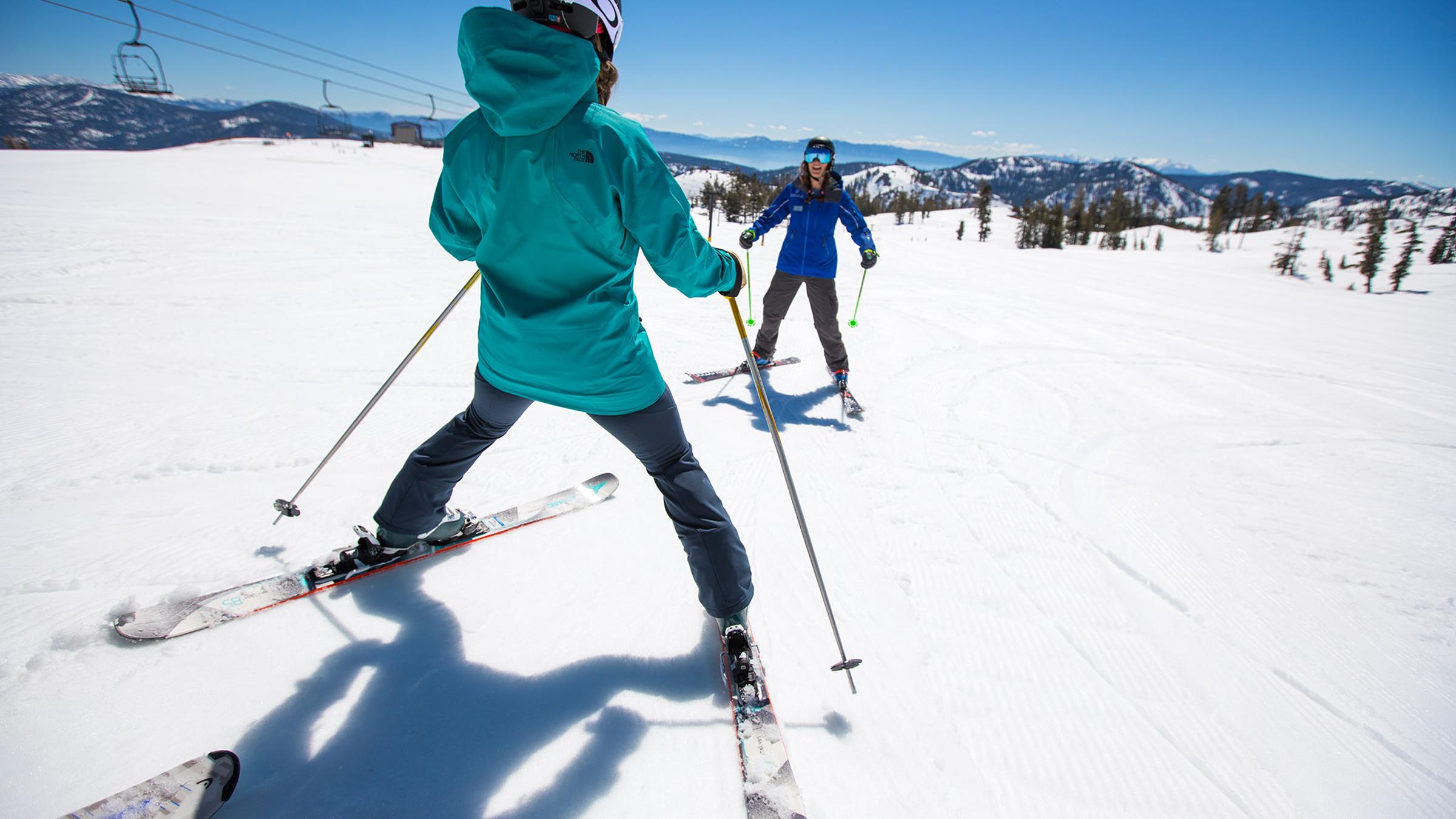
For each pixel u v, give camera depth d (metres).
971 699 1.74
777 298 4.25
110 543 2.13
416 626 1.88
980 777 1.51
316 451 2.94
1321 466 3.45
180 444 2.91
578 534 2.39
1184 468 3.35
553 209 1.36
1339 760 1.60
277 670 1.67
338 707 1.58
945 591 2.21
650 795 1.42
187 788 1.25
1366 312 11.05
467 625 1.90
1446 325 9.84
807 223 3.92
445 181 1.51
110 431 3.00
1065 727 1.66
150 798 1.22
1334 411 4.44
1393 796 1.50
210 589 1.95
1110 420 4.02
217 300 5.60
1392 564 2.49
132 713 1.49
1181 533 2.67
